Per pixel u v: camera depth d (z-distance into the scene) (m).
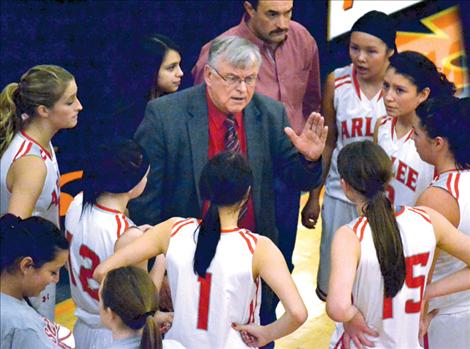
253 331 8.34
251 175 8.31
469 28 21.28
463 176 9.05
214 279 8.18
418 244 8.16
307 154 10.49
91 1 16.70
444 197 8.96
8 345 7.81
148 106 10.84
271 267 8.17
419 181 11.70
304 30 14.34
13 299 8.04
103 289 7.64
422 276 8.27
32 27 16.70
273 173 11.20
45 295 10.72
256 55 10.25
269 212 11.25
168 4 17.47
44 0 16.70
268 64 13.94
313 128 10.40
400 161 11.76
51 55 16.64
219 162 8.20
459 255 8.44
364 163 8.21
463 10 21.36
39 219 8.37
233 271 8.15
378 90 12.92
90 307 9.60
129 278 7.62
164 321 8.82
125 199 9.41
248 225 11.05
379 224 8.12
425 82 11.30
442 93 11.37
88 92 15.90
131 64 13.95
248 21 13.88
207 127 10.78
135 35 17.05
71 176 16.19
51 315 10.97
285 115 11.12
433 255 8.31
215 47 10.30
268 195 11.16
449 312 9.44
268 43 13.74
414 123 9.37
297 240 16.69
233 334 8.35
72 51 16.48
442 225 8.40
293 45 14.12
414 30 21.33
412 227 8.22
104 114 15.77
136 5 17.09
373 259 8.06
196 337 8.34
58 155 16.31
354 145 8.42
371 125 12.96
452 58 20.98
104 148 9.34
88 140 15.87
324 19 19.53
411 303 8.30
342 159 8.39
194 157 10.74
